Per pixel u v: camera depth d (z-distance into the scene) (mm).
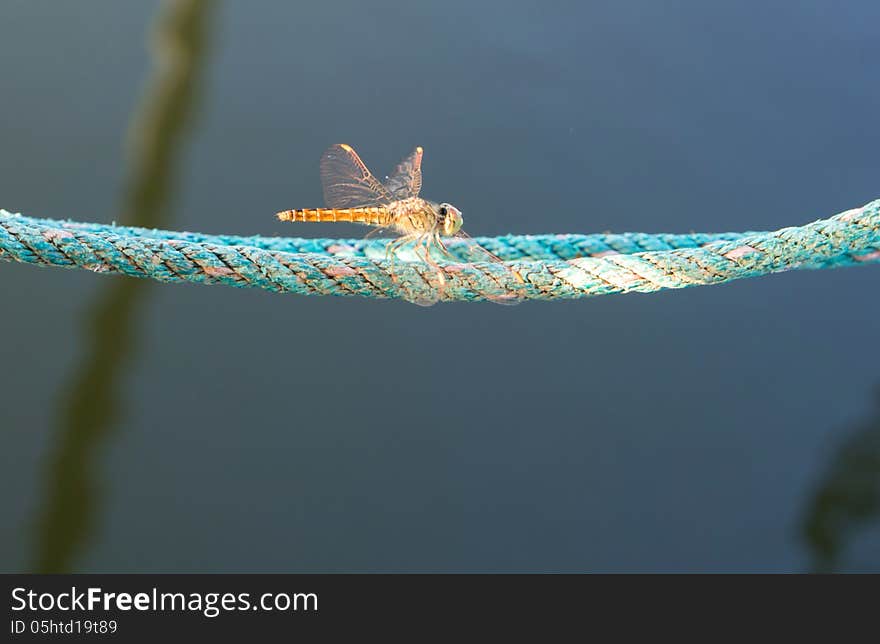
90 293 1356
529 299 1133
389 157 1537
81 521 1298
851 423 1341
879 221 1129
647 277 1131
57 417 1325
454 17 1800
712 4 1871
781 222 1477
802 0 1877
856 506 1310
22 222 1136
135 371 1341
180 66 1625
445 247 1151
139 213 1438
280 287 1133
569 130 1606
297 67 1663
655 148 1591
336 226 1418
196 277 1133
